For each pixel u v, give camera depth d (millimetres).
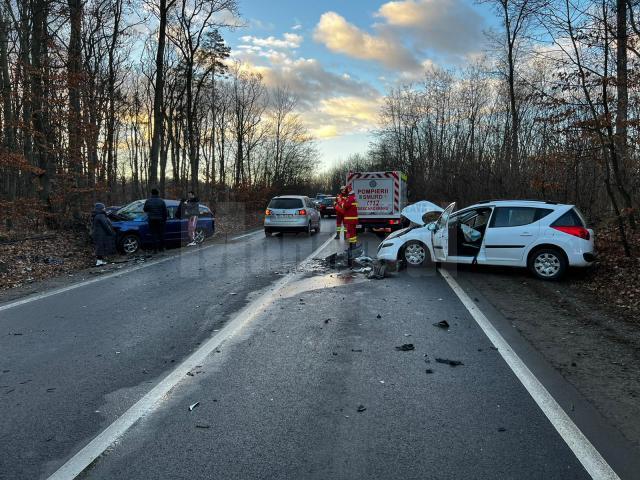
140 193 44594
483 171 21859
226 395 4242
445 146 35844
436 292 8562
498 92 26672
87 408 3996
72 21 16328
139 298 8125
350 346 5586
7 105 14852
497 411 3926
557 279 9516
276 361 5090
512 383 4504
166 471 3088
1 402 4113
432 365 4977
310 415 3859
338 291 8648
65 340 5832
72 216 15508
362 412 3912
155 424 3717
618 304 7578
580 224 9578
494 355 5285
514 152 20047
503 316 6938
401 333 6102
